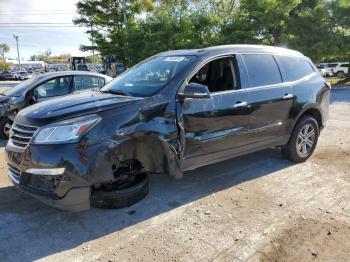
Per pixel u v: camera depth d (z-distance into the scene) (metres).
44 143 3.21
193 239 3.29
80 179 3.20
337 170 5.15
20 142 3.41
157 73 4.23
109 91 4.23
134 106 3.57
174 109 3.79
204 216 3.75
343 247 3.13
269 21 22.75
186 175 4.98
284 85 5.02
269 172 5.08
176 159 3.87
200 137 4.05
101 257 3.04
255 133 4.68
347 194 4.27
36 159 3.20
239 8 25.42
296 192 4.35
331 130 7.95
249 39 22.97
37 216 3.79
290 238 3.29
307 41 23.38
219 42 22.80
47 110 3.47
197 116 3.98
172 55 4.57
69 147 3.18
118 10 31.53
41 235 3.40
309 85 5.40
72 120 3.28
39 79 7.70
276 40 23.92
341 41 22.73
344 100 14.07
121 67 26.58
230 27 23.39
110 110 3.43
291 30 23.62
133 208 3.94
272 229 3.46
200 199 4.18
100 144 3.29
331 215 3.73
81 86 8.12
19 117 3.59
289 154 5.41
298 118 5.26
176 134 3.81
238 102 4.38
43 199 3.25
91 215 3.79
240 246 3.17
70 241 3.29
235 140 4.46
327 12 23.23
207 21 23.84
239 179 4.82
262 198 4.19
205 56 4.23
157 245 3.21
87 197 3.29
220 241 3.26
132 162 3.73
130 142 3.50
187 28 24.12
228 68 4.53
